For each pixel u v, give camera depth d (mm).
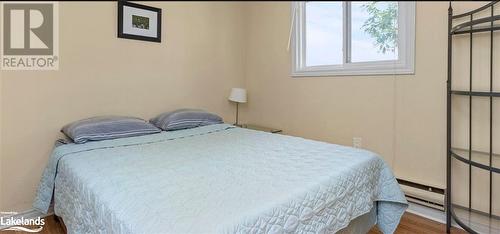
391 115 2418
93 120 2150
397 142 2395
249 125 3445
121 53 2576
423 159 2262
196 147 1925
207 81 3229
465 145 2045
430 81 2195
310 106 2992
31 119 2164
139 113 2719
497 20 1747
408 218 2215
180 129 2516
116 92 2564
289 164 1541
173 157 1684
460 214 2078
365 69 2557
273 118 3342
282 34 3193
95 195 1240
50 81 2230
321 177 1347
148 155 1726
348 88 2686
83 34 2363
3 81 2043
